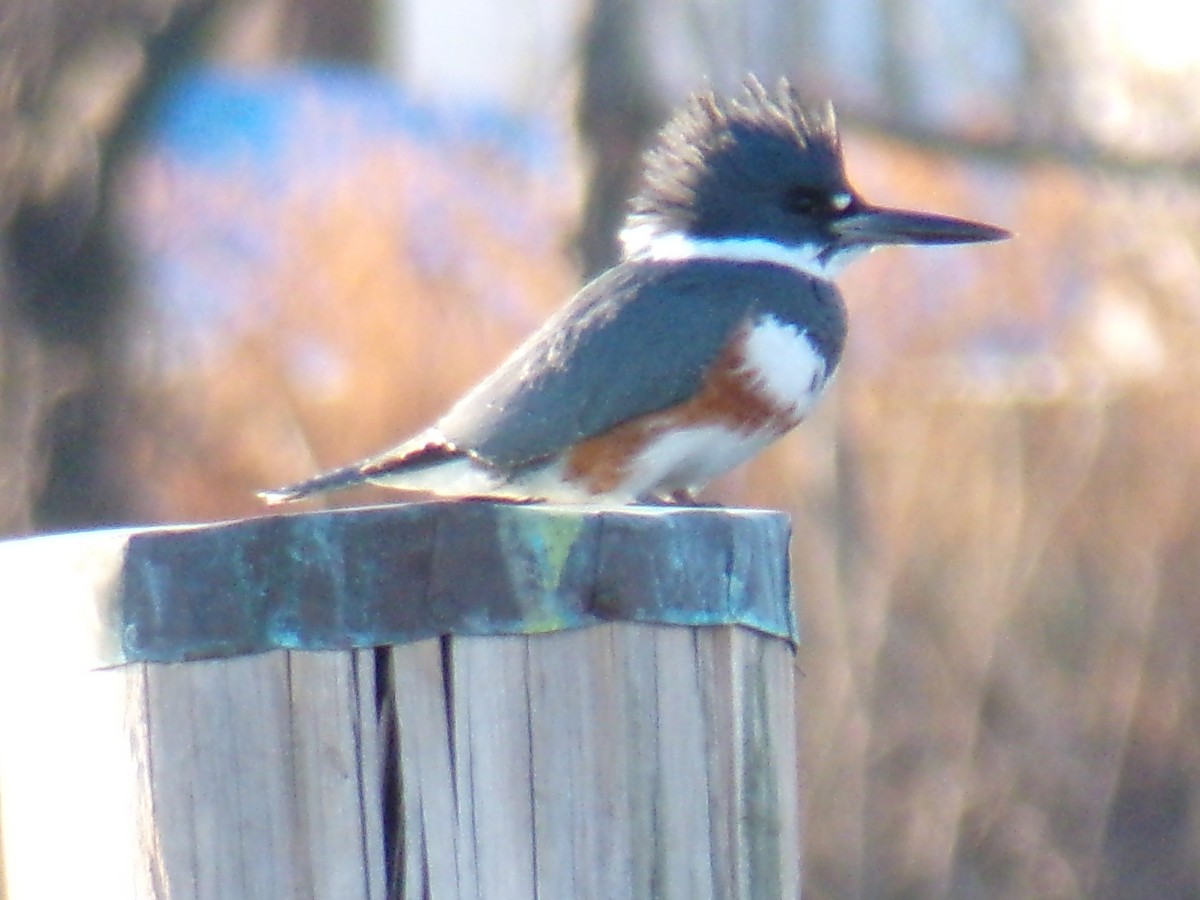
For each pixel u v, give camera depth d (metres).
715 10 13.75
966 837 13.81
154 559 3.76
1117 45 14.40
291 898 3.71
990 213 15.04
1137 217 14.55
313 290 14.86
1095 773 13.96
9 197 11.89
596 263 13.69
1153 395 14.38
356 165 15.18
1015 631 14.08
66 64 11.87
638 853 3.82
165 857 3.73
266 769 3.72
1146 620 14.12
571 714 3.78
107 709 3.81
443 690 3.74
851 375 14.27
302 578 3.73
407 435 14.58
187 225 14.28
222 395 14.26
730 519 3.97
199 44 12.55
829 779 13.81
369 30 16.19
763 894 4.03
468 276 15.05
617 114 13.62
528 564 3.76
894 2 14.13
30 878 4.09
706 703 3.92
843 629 13.88
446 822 3.72
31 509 12.05
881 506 14.18
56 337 12.10
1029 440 14.38
